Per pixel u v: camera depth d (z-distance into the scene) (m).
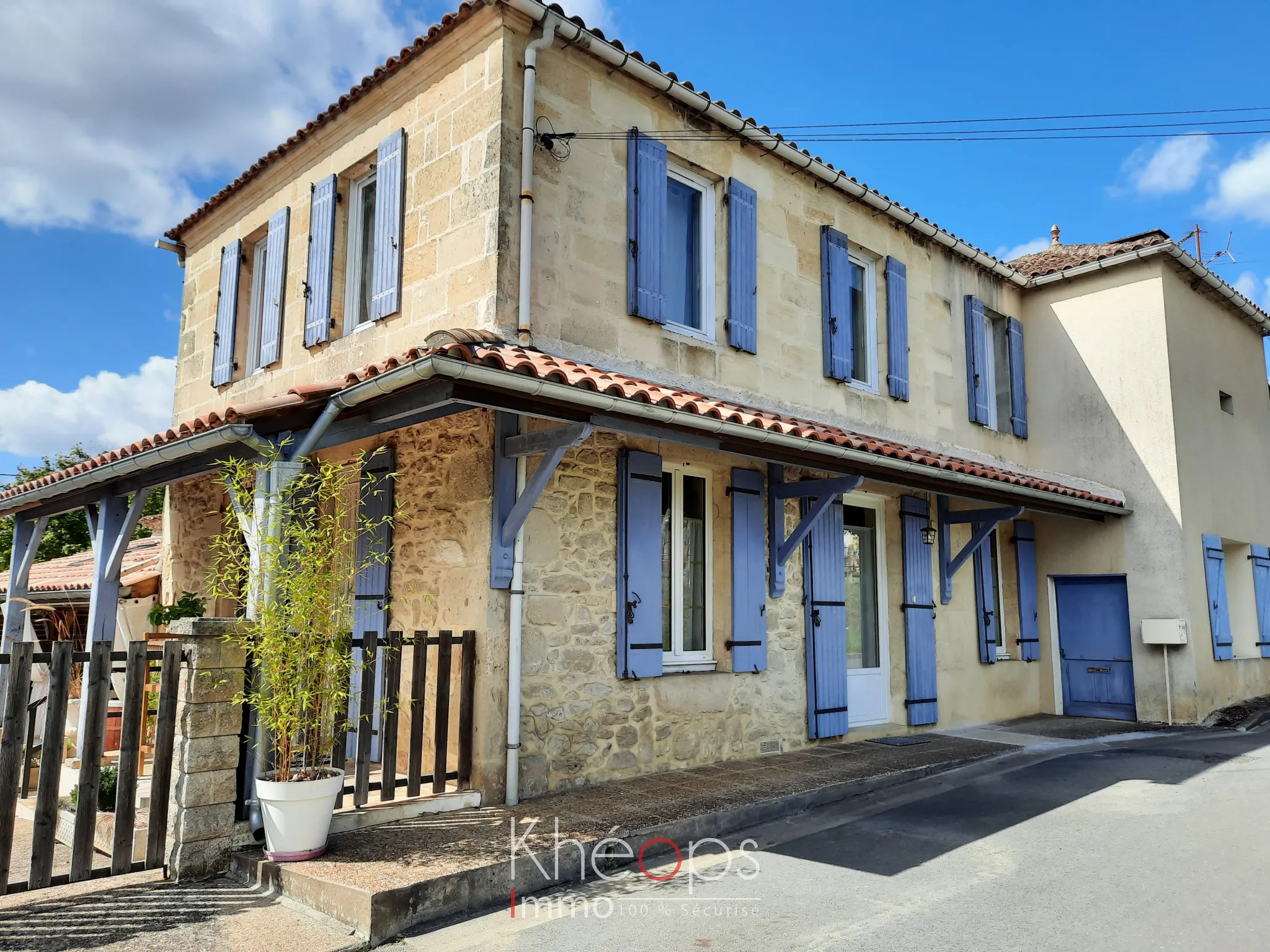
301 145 8.06
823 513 7.91
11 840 3.93
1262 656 11.71
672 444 6.71
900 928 3.75
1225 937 3.62
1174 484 10.26
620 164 6.84
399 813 4.99
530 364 4.57
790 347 8.09
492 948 3.59
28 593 9.24
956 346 10.27
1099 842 5.03
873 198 8.90
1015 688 10.47
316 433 4.89
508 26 6.18
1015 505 8.98
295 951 3.50
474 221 6.15
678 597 6.92
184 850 4.29
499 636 5.45
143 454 5.76
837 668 7.86
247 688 4.58
